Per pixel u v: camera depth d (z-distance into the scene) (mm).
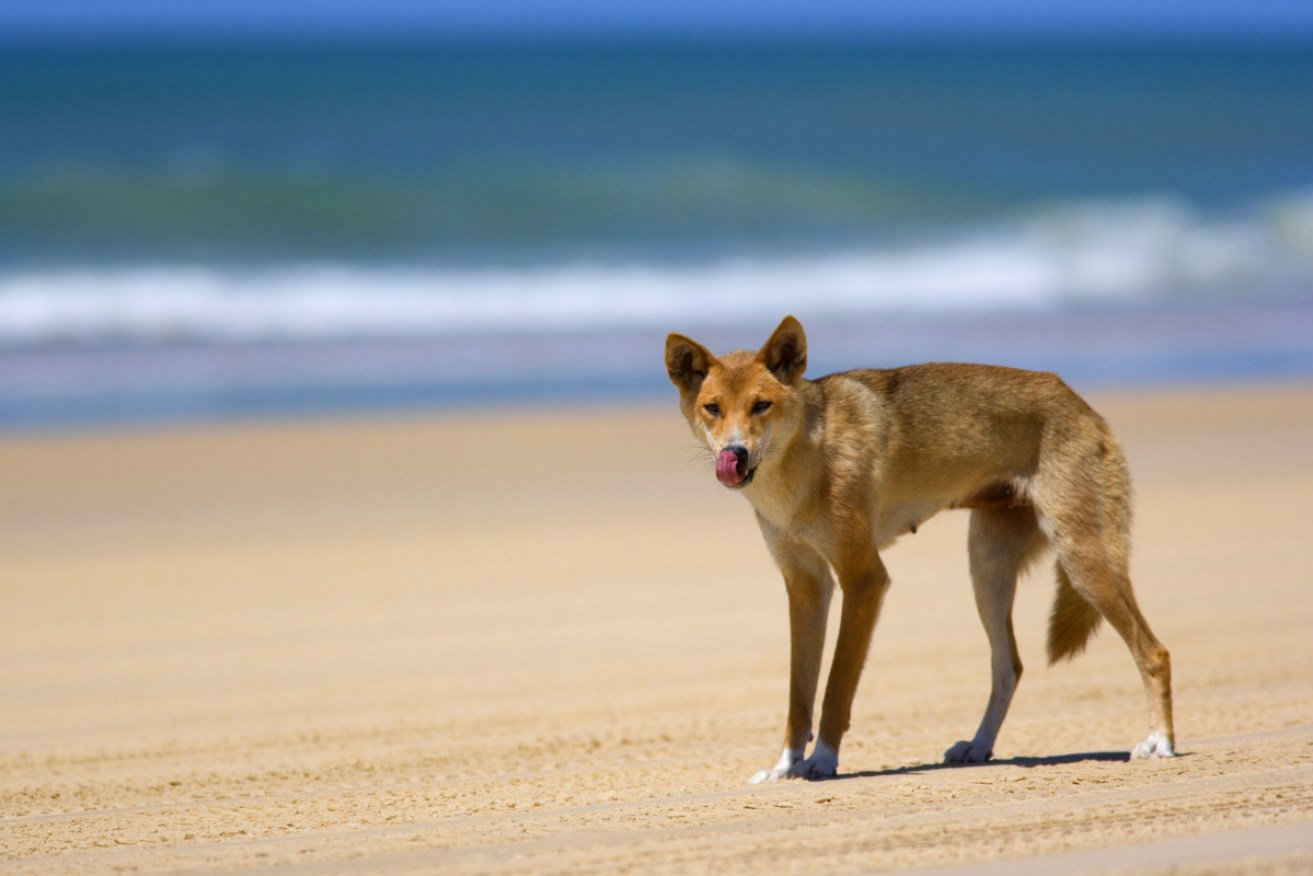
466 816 18859
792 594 23281
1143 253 109250
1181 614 32812
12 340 77188
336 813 19453
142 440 57156
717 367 23266
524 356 76312
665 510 46844
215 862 16406
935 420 23391
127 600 36188
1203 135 178125
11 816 20266
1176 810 16766
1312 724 23031
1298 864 13883
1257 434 57812
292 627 33625
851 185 129500
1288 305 94438
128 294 86812
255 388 68062
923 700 27391
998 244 110375
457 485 50156
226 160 129000
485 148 145750
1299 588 35156
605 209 118000
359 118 169750
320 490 49344
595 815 18359
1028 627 34000
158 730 25766
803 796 19047
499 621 34094
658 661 30547
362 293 89938
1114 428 58688
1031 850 15133
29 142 141500
